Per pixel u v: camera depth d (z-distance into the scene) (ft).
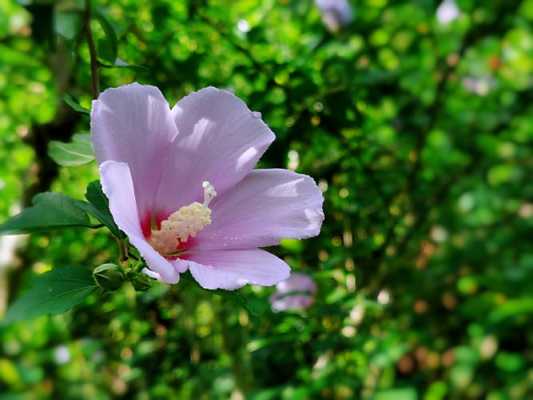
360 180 2.53
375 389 3.05
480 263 4.79
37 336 4.23
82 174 2.64
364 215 2.56
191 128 1.42
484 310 4.36
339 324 2.40
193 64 2.27
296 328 2.39
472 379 4.38
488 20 3.24
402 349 2.84
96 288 1.32
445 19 3.62
